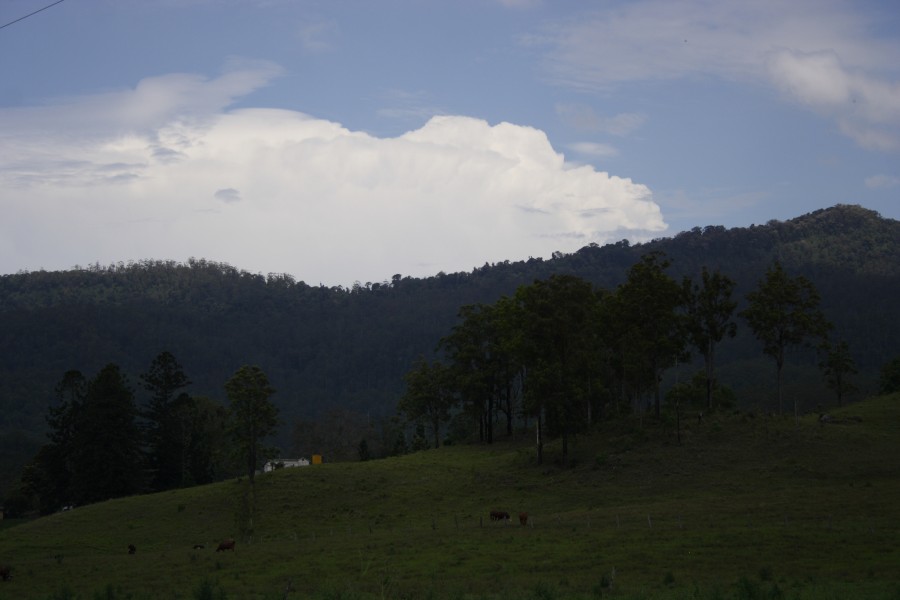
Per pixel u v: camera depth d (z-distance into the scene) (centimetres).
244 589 4044
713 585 3491
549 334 7838
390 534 5762
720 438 7562
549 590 3319
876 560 3975
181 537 6762
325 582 4062
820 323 8294
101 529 7175
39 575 5038
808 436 7262
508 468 8012
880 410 8088
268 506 7431
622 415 9319
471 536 5269
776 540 4481
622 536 4856
